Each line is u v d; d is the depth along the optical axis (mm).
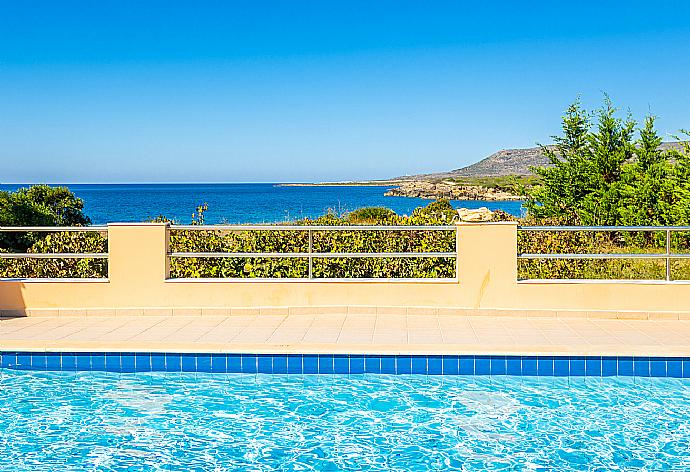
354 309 8062
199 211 10258
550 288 7891
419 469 4512
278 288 8078
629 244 15156
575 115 17906
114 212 52656
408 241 9172
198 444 4914
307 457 4707
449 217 10555
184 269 9039
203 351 6359
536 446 4852
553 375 6207
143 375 6355
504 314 7910
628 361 6164
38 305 8078
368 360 6316
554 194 17859
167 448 4848
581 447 4824
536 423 5262
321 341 6703
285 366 6348
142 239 8070
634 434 5055
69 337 6922
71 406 5617
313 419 5367
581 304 7871
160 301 8102
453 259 9031
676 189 15023
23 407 5598
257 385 6105
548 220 13766
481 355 6238
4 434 5074
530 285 7906
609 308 7848
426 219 9648
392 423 5285
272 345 6477
